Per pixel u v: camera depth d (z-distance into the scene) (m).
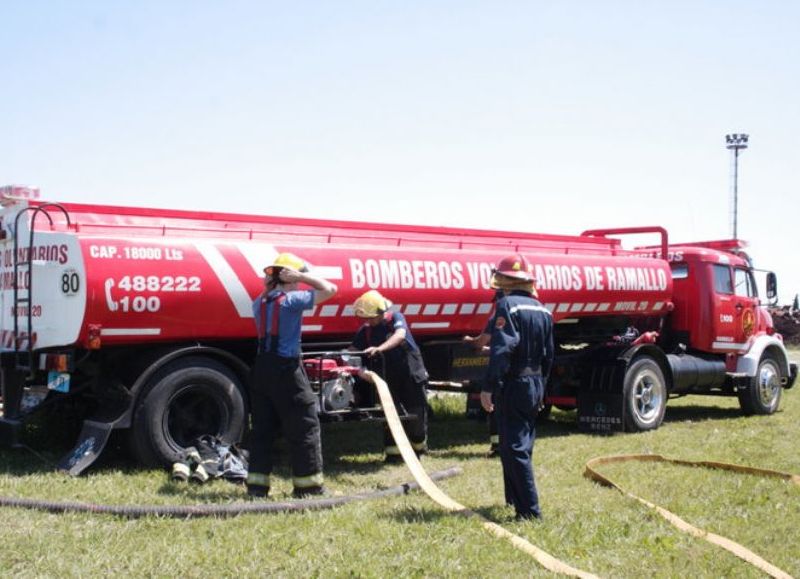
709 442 10.41
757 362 13.56
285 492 7.26
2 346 8.60
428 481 7.06
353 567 5.18
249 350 8.99
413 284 9.58
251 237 8.77
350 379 8.66
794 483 7.89
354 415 8.59
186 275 7.98
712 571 5.40
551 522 6.31
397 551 5.51
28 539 5.48
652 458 9.16
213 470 7.68
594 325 12.63
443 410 13.58
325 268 8.91
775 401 13.97
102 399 8.05
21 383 8.56
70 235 7.66
